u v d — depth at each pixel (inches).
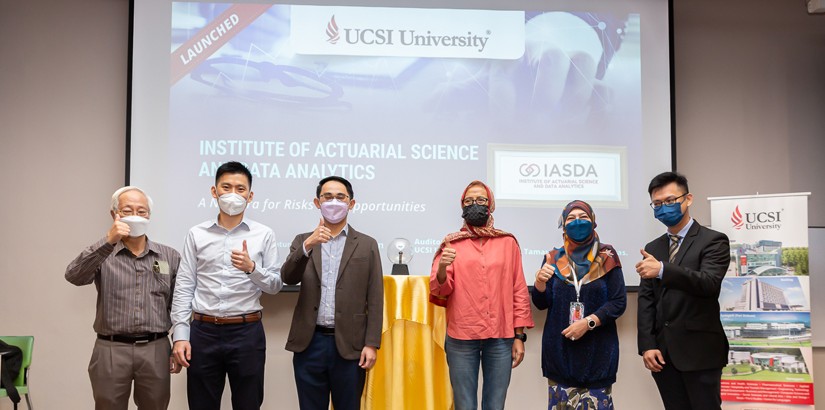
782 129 177.5
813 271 176.4
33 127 165.8
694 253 128.6
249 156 162.1
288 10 165.6
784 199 153.0
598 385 122.7
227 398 160.1
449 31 167.6
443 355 137.9
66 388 162.1
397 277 136.8
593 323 121.0
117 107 167.3
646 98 169.8
